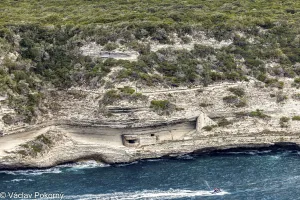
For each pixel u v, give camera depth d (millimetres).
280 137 99375
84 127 95625
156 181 84812
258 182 84125
